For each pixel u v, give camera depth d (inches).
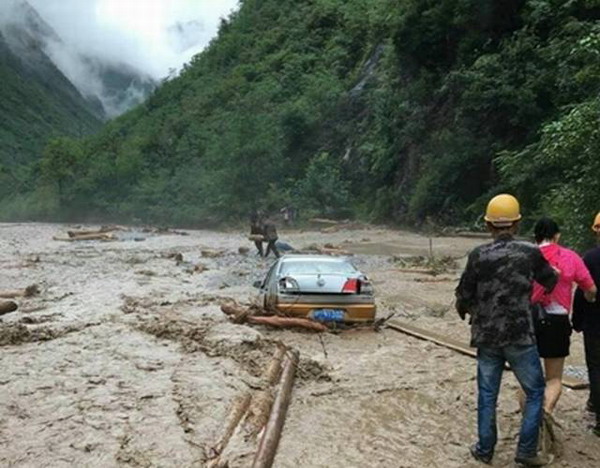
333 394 275.6
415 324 430.6
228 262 868.6
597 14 1136.8
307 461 206.1
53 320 441.7
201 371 305.7
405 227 1461.6
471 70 1284.4
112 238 1387.8
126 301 521.7
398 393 277.7
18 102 6481.3
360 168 1814.7
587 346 225.0
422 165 1466.5
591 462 205.0
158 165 2812.5
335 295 394.9
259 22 3484.3
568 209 657.0
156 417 243.1
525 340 192.9
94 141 3467.0
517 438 225.3
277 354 319.9
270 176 2074.3
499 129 1288.1
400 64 1686.8
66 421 238.7
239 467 198.5
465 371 312.0
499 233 202.4
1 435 225.0
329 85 2265.0
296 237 1326.3
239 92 2844.5
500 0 1354.6
